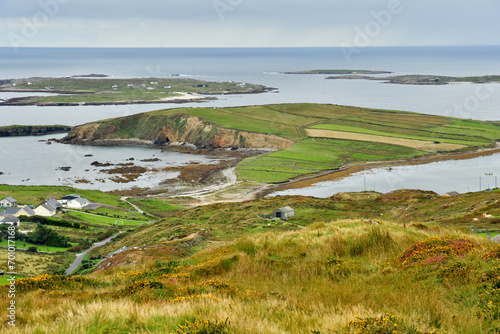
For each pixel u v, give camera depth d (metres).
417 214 73.69
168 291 17.02
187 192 138.62
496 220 48.22
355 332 10.42
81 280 21.72
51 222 97.31
